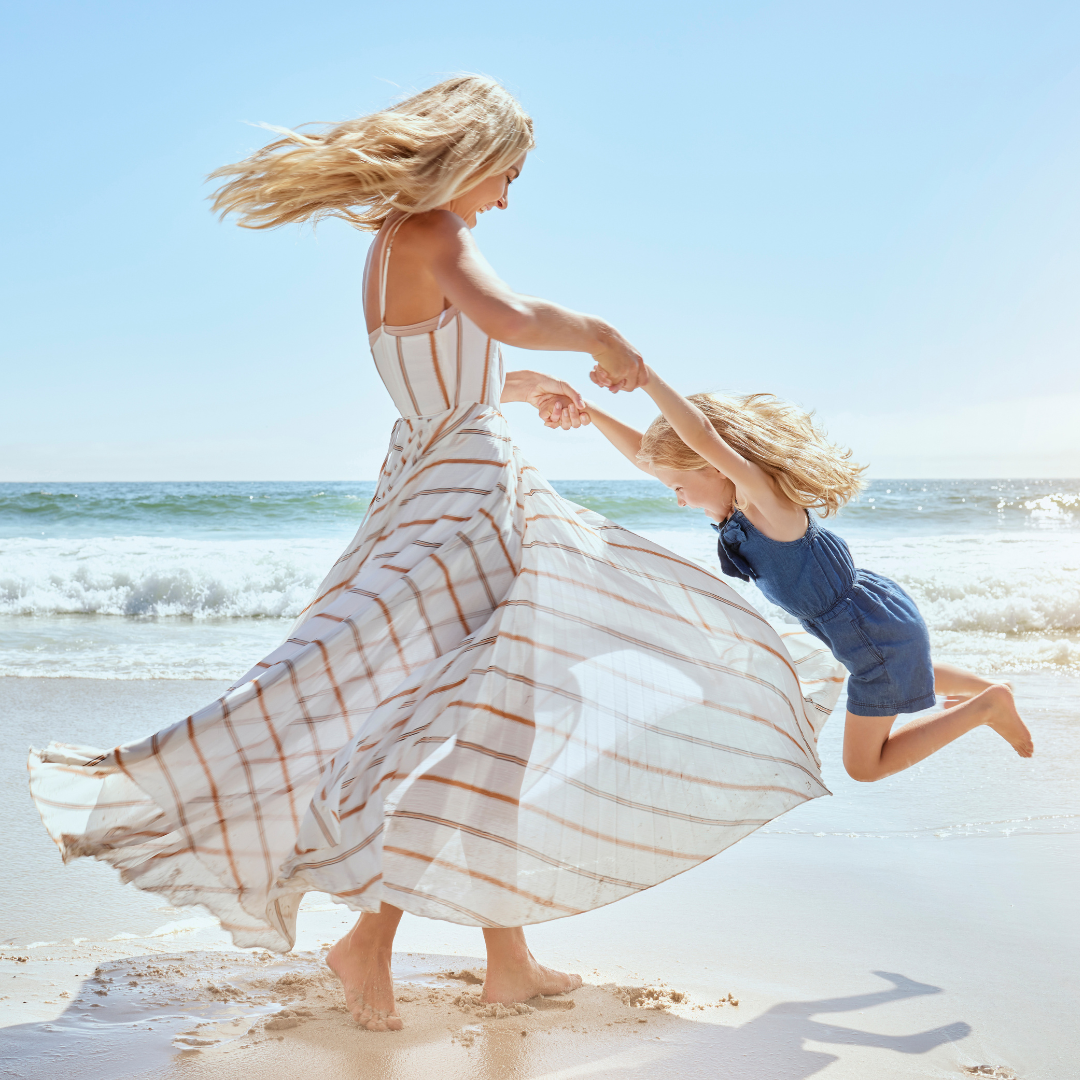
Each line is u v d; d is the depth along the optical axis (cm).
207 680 607
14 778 379
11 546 1369
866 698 262
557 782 185
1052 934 242
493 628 185
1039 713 522
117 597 1024
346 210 196
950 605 894
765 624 221
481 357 193
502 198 208
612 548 212
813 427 258
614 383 194
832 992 208
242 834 172
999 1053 179
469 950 235
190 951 226
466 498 188
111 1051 170
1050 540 1567
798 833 331
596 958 228
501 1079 163
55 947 228
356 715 178
